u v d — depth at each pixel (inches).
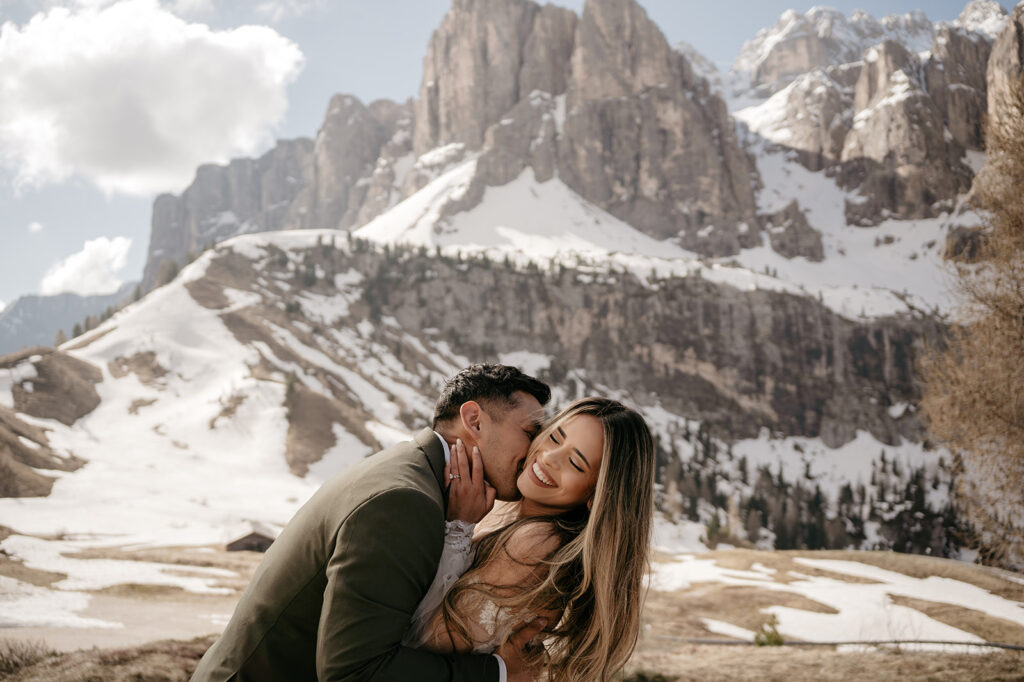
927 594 1350.9
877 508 7298.2
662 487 6466.5
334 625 73.2
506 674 82.4
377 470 82.5
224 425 5093.5
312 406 5516.7
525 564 85.3
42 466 3786.9
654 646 702.5
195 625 938.7
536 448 92.0
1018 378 469.1
